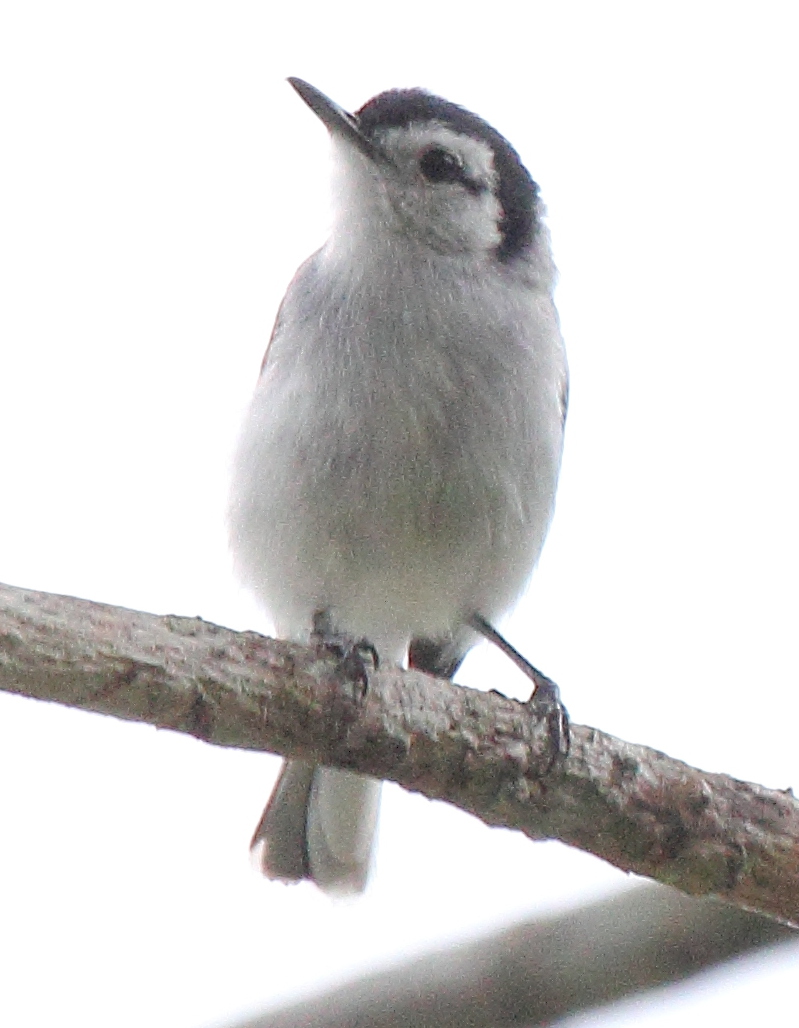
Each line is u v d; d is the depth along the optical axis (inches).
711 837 352.8
